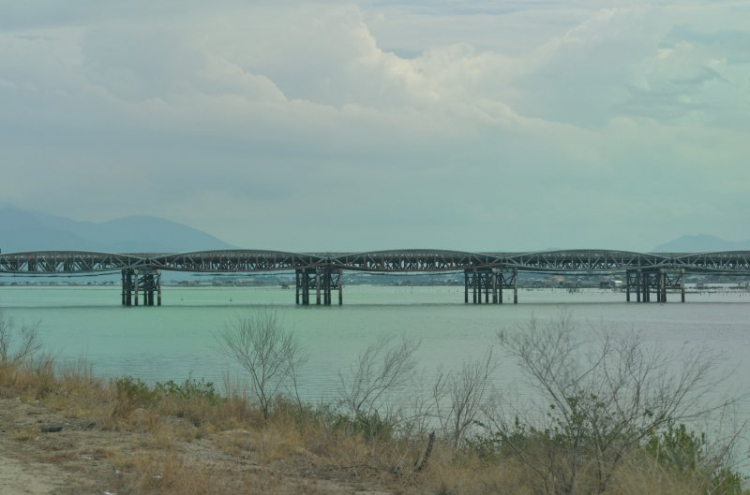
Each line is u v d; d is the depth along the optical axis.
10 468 16.50
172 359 68.94
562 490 16.48
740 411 29.25
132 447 19.41
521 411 26.66
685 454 18.33
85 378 29.06
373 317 147.12
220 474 17.47
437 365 57.69
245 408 26.89
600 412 19.98
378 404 33.12
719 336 105.56
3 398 25.30
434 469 19.31
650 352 58.97
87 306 197.75
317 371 50.53
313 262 184.50
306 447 22.36
